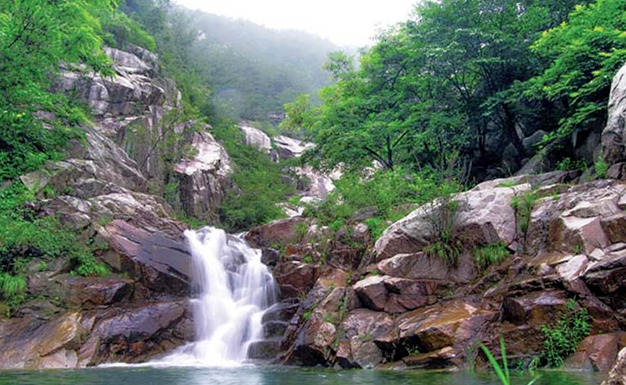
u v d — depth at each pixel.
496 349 9.22
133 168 23.16
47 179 16.47
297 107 32.91
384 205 15.78
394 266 11.96
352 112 24.70
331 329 11.10
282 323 13.36
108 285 13.77
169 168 28.73
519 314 9.38
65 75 25.61
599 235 9.95
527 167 19.23
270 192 34.19
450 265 11.58
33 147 17.55
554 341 8.95
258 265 16.38
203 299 14.57
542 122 21.59
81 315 12.70
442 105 23.09
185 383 8.05
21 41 15.71
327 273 13.98
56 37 16.30
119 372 9.87
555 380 7.31
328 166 26.14
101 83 26.86
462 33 21.28
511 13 22.19
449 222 12.12
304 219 17.66
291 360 11.38
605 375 7.83
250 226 31.62
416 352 9.89
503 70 22.17
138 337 12.66
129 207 16.98
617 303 8.95
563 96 19.36
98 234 14.96
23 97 16.36
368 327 10.85
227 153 39.62
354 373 9.20
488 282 10.81
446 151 20.95
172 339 13.30
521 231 11.58
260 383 7.95
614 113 12.66
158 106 30.66
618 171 11.91
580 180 13.80
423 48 22.19
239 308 14.81
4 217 13.93
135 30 37.97
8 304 12.65
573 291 9.16
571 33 16.34
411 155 24.64
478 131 22.84
